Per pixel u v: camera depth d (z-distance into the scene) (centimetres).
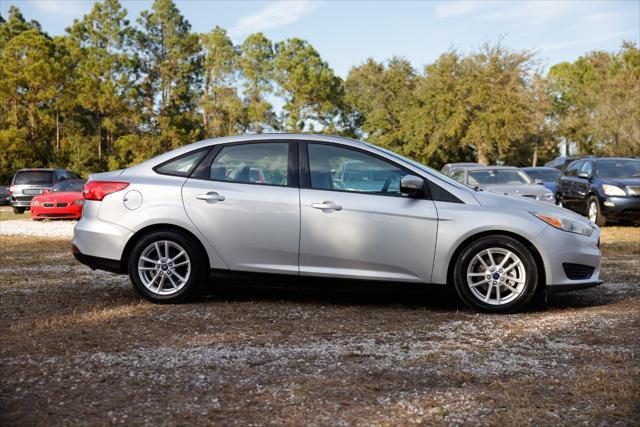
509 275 523
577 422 279
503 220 516
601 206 1385
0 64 4934
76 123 5897
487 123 4684
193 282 543
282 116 6500
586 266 533
